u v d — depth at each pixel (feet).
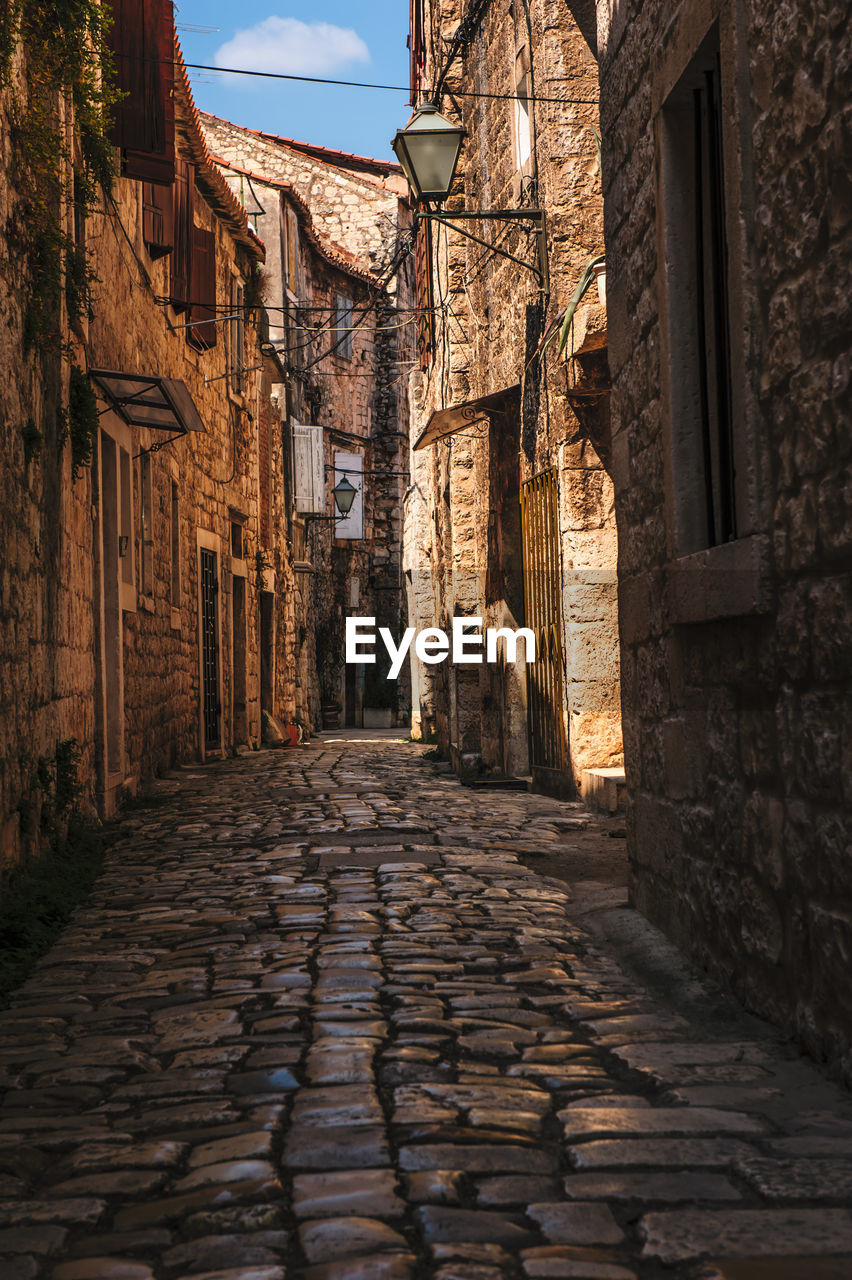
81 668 30.94
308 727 91.15
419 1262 7.95
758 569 12.72
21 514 23.07
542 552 39.29
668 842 17.34
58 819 26.86
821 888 11.64
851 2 10.43
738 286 13.02
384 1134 10.26
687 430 16.39
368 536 116.26
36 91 24.91
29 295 24.30
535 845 28.27
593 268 30.83
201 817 34.94
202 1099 11.44
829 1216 8.46
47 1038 13.76
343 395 109.91
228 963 17.19
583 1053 12.67
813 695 11.73
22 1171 9.82
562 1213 8.65
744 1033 13.10
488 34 45.96
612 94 19.98
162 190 45.96
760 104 12.57
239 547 70.03
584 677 35.32
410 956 17.35
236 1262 8.02
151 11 36.58
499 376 45.60
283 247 86.89
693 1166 9.45
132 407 39.86
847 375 10.74
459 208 52.60
